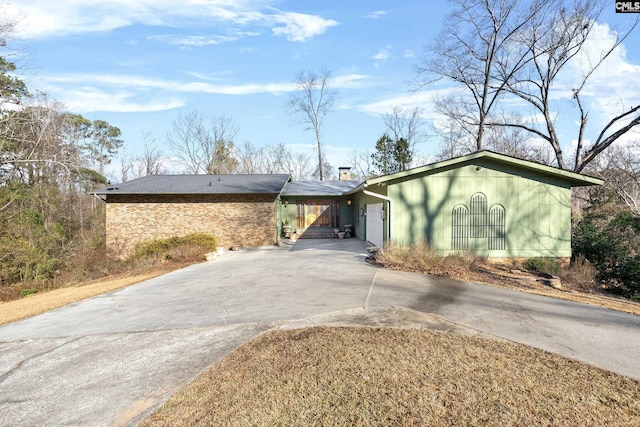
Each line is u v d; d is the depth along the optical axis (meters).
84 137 35.00
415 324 5.59
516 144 26.06
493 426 2.93
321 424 3.03
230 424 3.09
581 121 19.92
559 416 3.07
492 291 8.02
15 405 3.70
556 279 9.48
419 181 11.79
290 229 21.31
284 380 3.81
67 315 7.21
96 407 3.59
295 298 7.33
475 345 4.68
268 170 44.75
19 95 18.78
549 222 11.73
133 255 15.48
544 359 4.27
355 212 21.36
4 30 15.74
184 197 17.77
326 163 39.75
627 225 13.39
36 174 21.06
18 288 13.62
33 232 16.94
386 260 10.73
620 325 5.74
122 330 6.00
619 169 16.33
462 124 24.09
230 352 4.75
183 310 7.00
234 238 17.81
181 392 3.73
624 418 3.06
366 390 3.52
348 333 5.11
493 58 21.42
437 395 3.39
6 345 5.54
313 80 36.78
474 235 11.79
